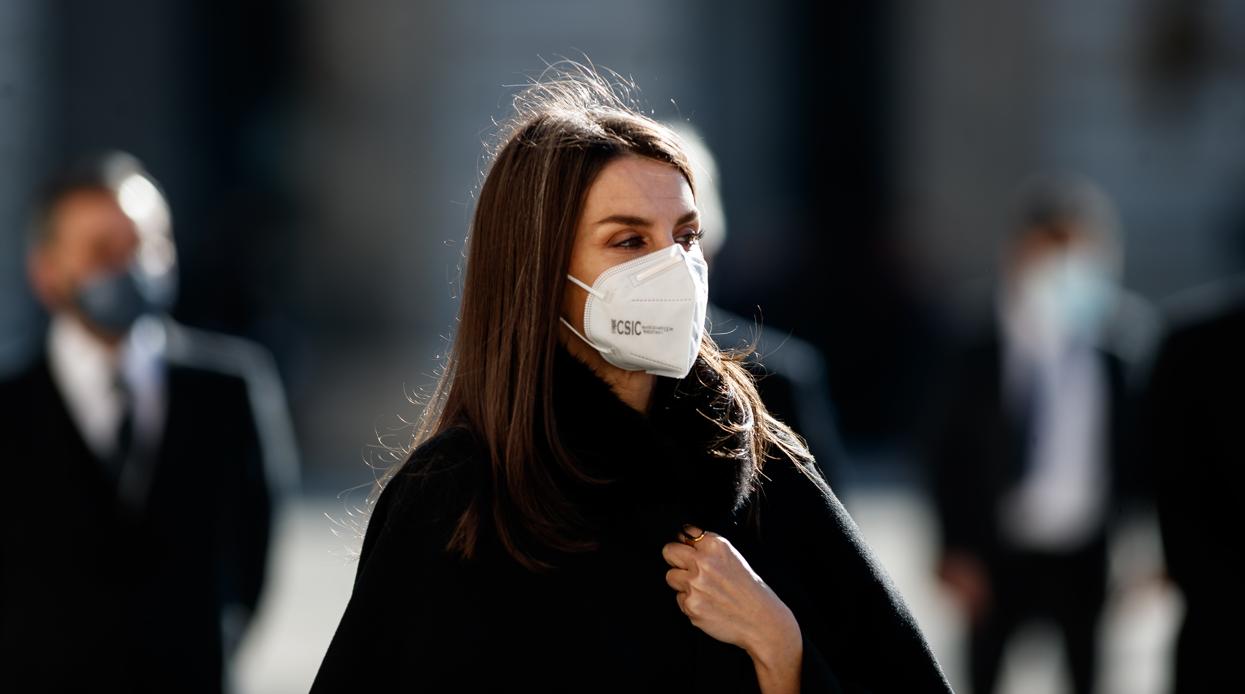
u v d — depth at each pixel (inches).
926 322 1521.9
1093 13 1515.7
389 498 260.1
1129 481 625.0
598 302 254.5
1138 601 634.8
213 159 1487.5
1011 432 625.6
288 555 1051.9
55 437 420.8
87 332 431.8
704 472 260.1
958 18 1535.4
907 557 1015.6
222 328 1066.7
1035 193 642.8
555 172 255.3
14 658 412.5
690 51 1485.0
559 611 244.8
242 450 445.1
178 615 422.9
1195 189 1515.7
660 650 247.3
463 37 1460.4
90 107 1469.0
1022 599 626.8
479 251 260.5
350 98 1476.4
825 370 1524.4
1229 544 422.3
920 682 266.8
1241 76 1513.3
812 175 1539.1
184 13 1481.3
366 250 1462.8
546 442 253.0
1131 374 627.5
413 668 245.1
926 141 1542.8
